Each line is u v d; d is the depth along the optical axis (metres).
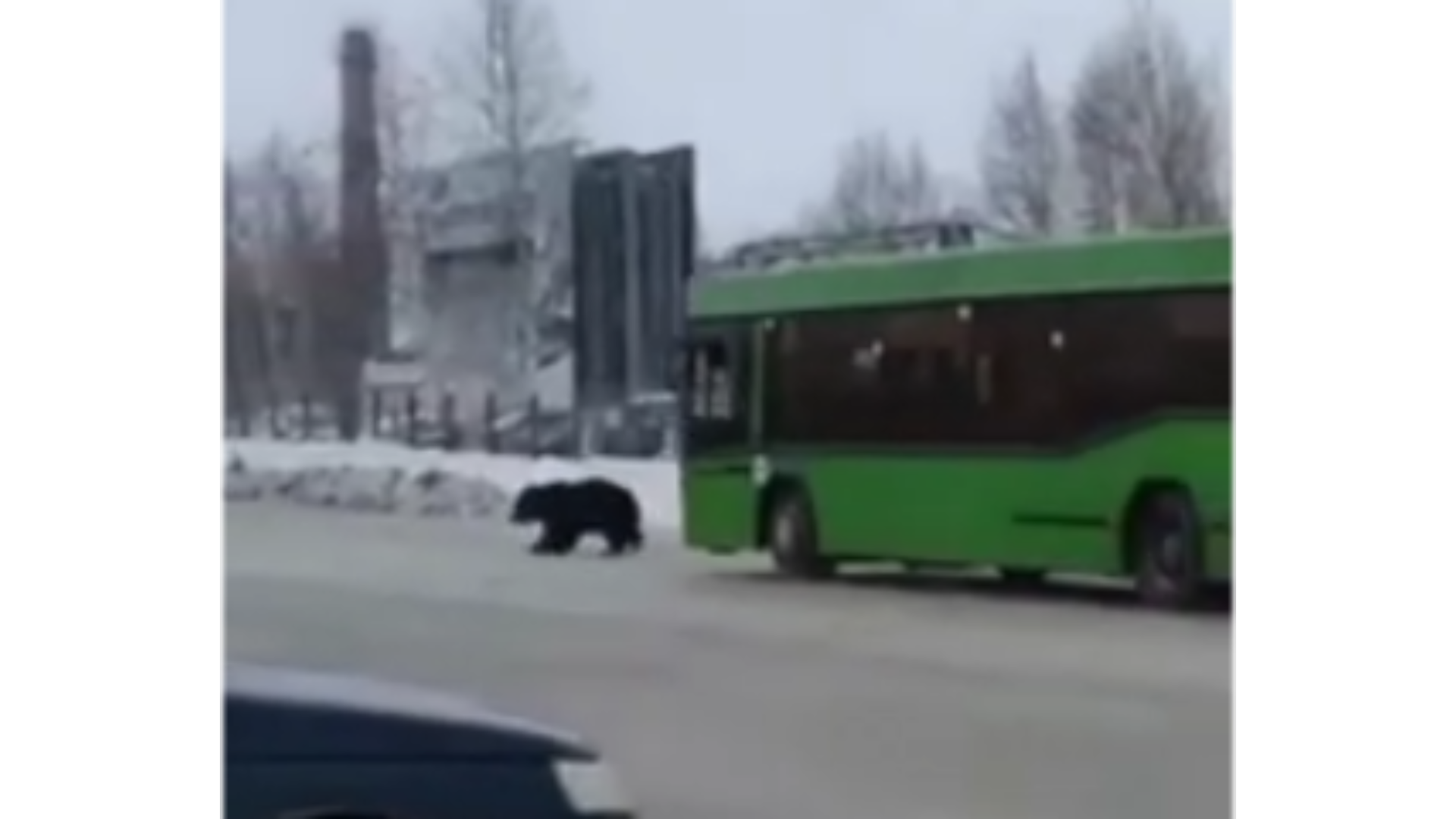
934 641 20.59
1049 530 23.42
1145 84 46.25
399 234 49.66
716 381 26.92
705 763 14.23
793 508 26.08
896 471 24.89
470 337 48.69
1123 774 13.80
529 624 23.05
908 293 24.89
